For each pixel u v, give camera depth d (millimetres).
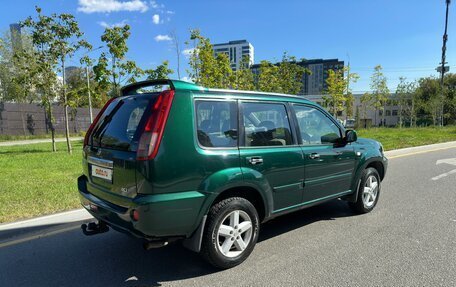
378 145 6121
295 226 5270
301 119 4746
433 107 39344
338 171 5152
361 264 3949
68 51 14414
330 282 3547
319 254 4238
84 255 4324
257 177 3967
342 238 4758
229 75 21812
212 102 3779
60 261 4156
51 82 14836
